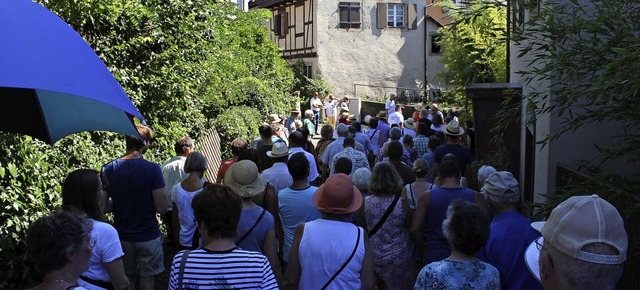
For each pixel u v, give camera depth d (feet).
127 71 24.52
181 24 28.07
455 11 18.97
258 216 14.64
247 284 10.10
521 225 12.13
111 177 17.56
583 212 6.57
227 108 45.01
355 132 37.68
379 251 16.79
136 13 24.54
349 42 113.60
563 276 6.57
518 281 11.80
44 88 7.36
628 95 12.69
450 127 26.81
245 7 83.61
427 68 117.39
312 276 12.37
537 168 26.84
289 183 21.20
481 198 16.21
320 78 111.45
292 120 58.54
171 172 22.91
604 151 15.83
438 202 16.16
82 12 21.52
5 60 7.35
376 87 115.34
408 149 32.78
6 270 15.96
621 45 13.92
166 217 24.30
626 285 15.99
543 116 24.56
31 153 17.03
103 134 22.31
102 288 11.89
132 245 17.78
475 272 10.39
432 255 16.25
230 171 14.74
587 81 14.99
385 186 16.74
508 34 17.54
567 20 16.15
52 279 8.49
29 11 8.45
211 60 33.09
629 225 15.62
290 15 121.49
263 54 66.13
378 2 114.11
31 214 16.90
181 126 29.30
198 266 10.14
